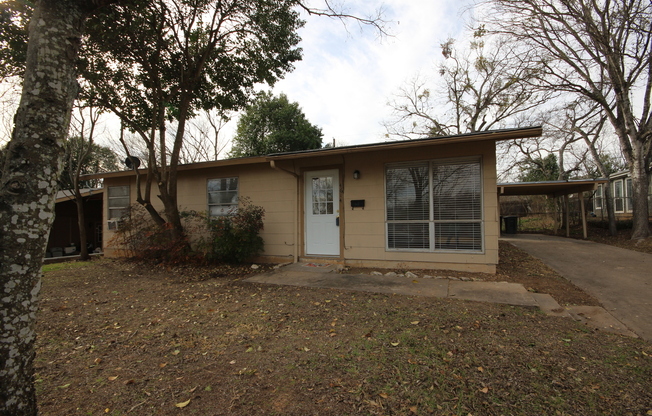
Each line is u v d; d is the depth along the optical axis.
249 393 2.51
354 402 2.36
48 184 1.76
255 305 4.73
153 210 8.77
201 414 2.26
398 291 5.20
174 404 2.38
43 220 1.75
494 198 6.32
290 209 8.11
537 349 3.12
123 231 9.60
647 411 2.20
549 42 11.84
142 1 6.73
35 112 1.74
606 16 10.76
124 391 2.57
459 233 6.61
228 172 8.90
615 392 2.42
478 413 2.21
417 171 6.93
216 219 8.27
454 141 5.91
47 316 4.46
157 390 2.58
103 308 4.82
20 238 1.66
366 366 2.87
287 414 2.25
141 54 7.70
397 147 6.29
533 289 5.33
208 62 9.06
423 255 6.83
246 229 7.69
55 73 1.80
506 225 16.61
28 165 1.70
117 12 6.77
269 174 8.39
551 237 14.03
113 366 3.00
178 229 8.47
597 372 2.70
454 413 2.22
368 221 7.27
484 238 6.40
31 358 1.76
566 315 4.07
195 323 4.08
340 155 7.56
